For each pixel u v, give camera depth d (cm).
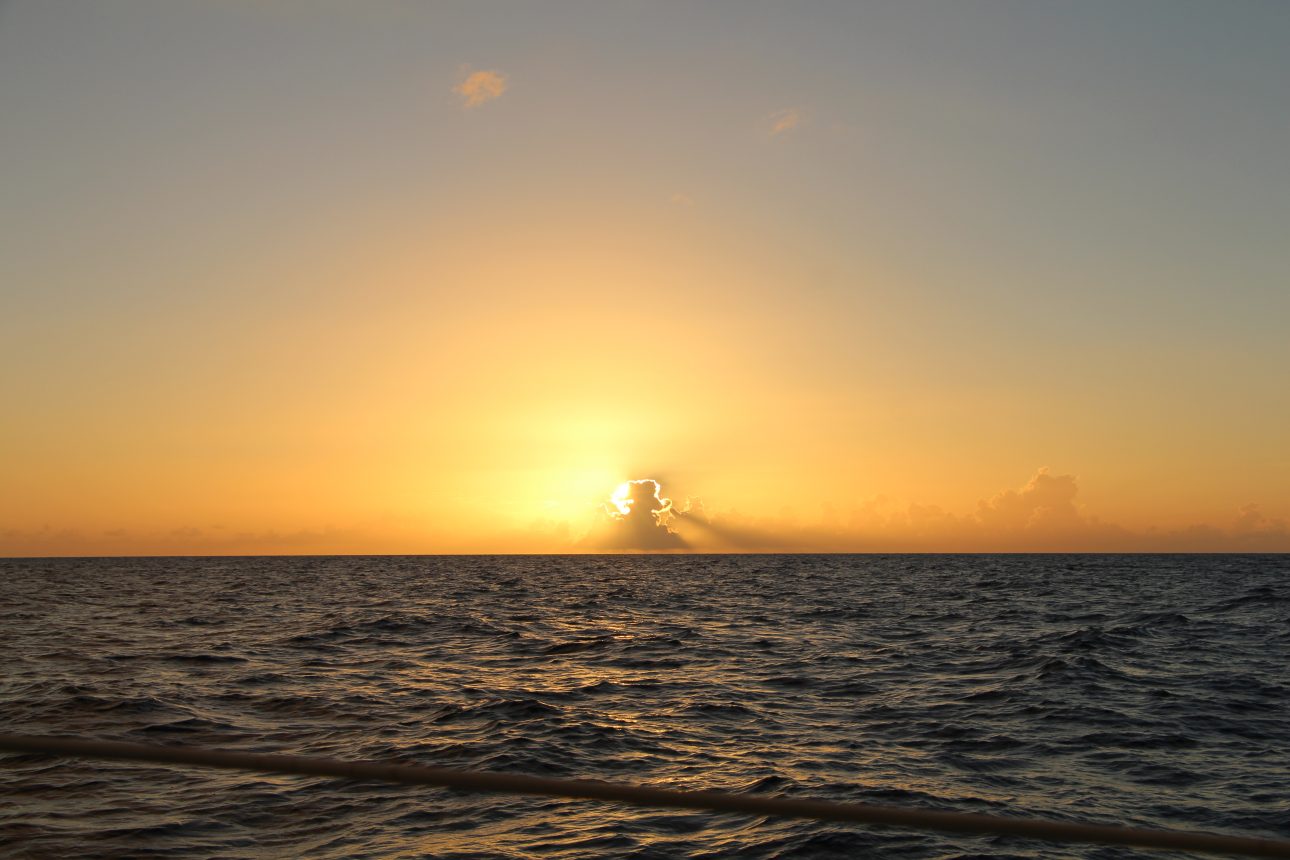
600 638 3744
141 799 1366
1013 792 1459
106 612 5100
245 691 2312
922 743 1778
